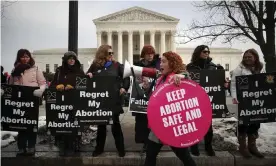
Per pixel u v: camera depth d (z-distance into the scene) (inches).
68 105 210.5
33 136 218.7
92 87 208.4
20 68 217.3
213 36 443.2
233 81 221.1
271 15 347.6
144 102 211.8
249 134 220.5
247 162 211.8
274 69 355.6
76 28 261.4
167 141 145.9
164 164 210.4
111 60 221.0
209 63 226.4
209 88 215.8
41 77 222.5
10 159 211.5
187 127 147.0
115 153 223.6
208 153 218.8
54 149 237.3
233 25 412.5
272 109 212.1
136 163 212.1
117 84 211.3
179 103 147.3
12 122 211.8
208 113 148.8
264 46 360.2
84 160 212.4
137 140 223.3
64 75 215.3
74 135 211.2
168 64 154.6
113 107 208.2
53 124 210.5
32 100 212.5
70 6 259.1
